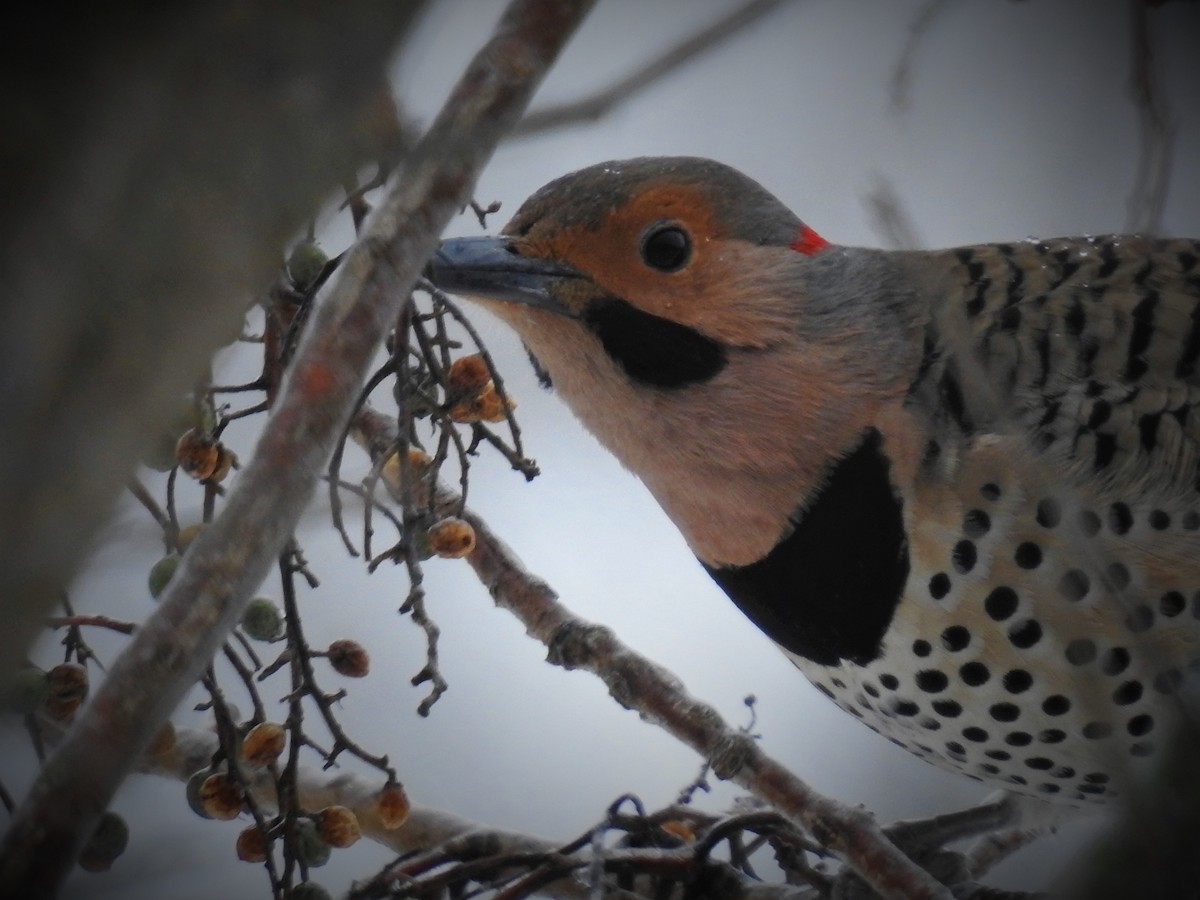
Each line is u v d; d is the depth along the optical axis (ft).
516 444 11.01
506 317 11.16
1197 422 11.12
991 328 11.15
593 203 11.13
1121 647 11.09
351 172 10.71
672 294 11.13
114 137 10.11
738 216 11.14
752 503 11.15
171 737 11.05
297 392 10.77
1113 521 11.10
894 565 11.12
